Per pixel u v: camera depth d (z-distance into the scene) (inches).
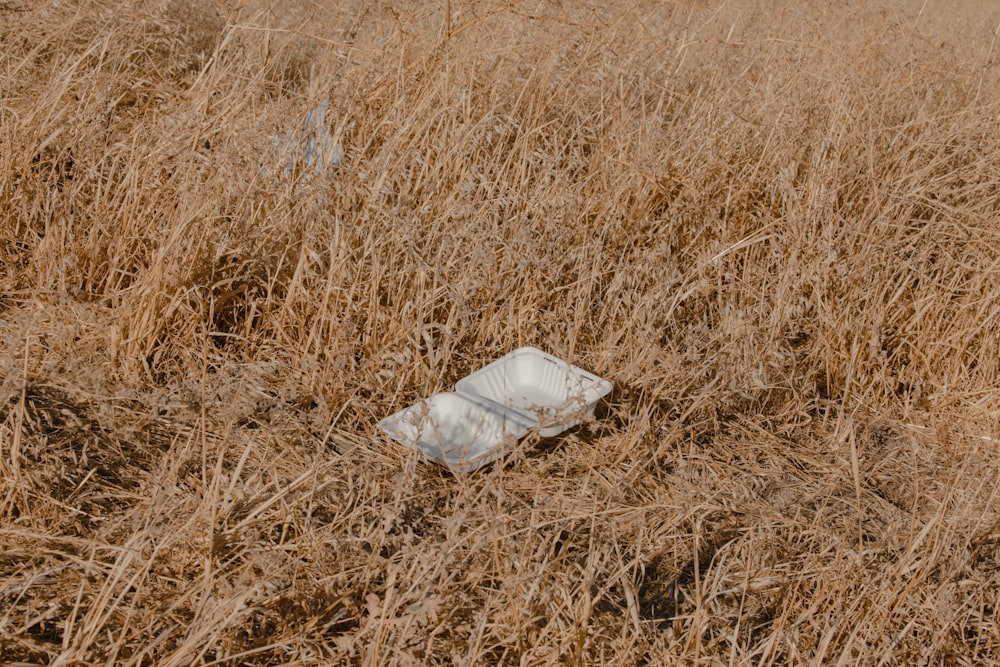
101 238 139.6
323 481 108.6
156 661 83.4
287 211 142.8
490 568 97.6
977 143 167.3
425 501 110.3
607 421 128.9
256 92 161.6
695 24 199.8
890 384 146.0
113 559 94.2
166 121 150.9
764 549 108.8
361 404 125.6
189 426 118.2
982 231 154.3
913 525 105.7
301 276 136.9
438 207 148.2
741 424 136.6
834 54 177.0
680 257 156.9
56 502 97.3
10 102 160.2
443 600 89.2
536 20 178.7
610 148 167.9
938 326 149.1
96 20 179.9
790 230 153.3
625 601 100.0
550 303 149.8
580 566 98.7
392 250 142.4
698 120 172.6
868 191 162.6
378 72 164.1
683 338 145.2
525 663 83.7
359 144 155.2
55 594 89.3
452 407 126.3
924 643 96.7
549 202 155.3
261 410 124.3
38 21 178.5
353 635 89.7
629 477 118.6
